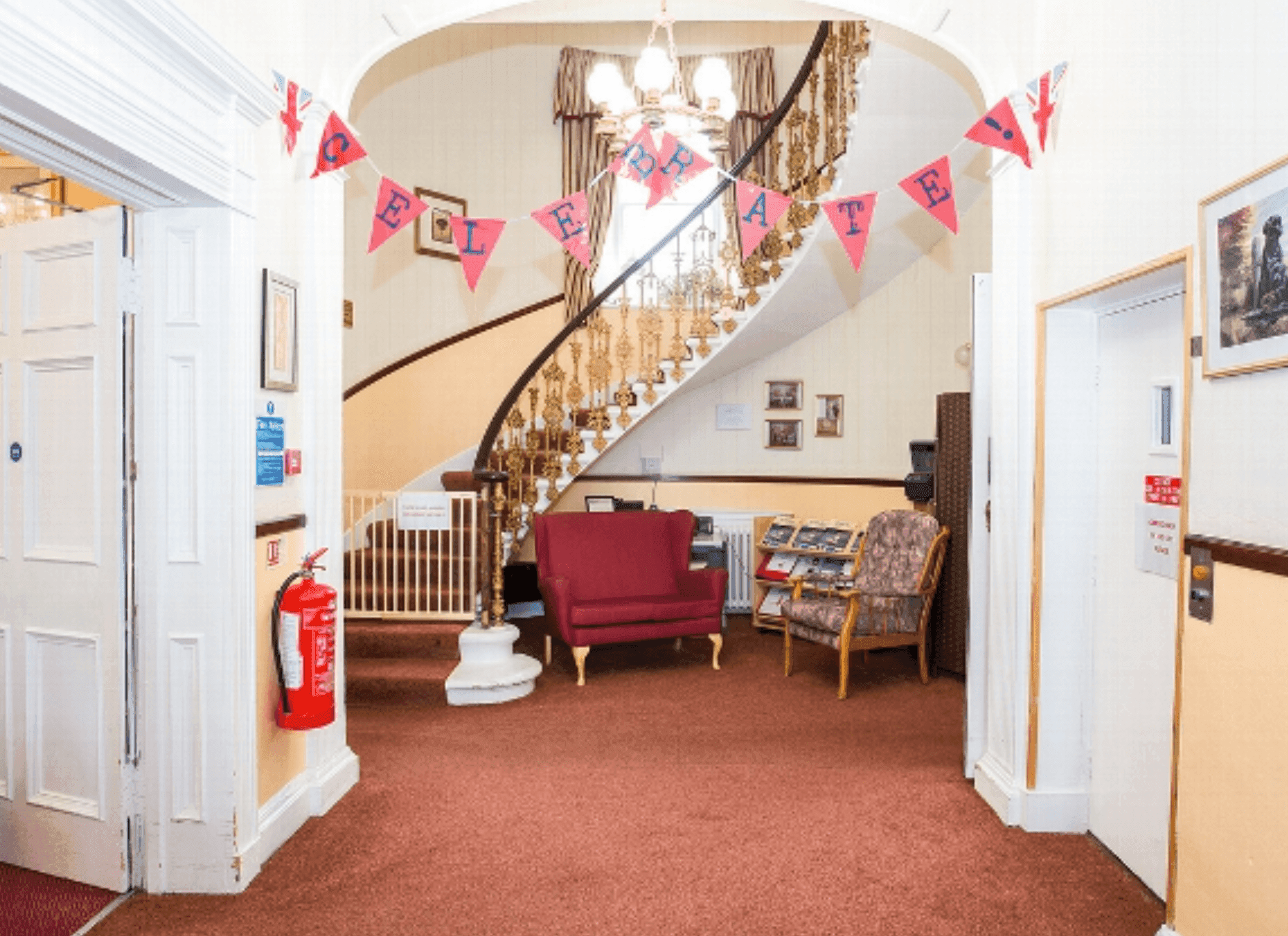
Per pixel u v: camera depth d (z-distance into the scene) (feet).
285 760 9.87
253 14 9.08
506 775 11.72
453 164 23.67
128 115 6.91
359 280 21.91
